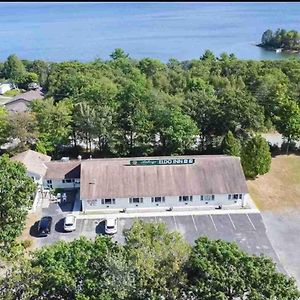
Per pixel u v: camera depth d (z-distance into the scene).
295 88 91.94
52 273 31.12
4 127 71.88
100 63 137.12
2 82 146.38
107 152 78.62
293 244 51.47
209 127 77.44
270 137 88.25
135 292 30.45
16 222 46.41
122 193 59.91
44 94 115.88
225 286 29.47
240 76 110.88
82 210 60.09
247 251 50.06
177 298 30.66
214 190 60.47
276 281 29.73
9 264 36.00
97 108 76.00
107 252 32.53
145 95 77.75
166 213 59.41
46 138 74.19
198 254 32.19
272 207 60.59
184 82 111.56
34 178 63.12
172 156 68.62
